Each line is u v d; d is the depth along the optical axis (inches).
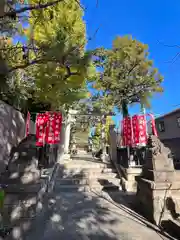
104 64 389.7
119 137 374.6
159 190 145.4
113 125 349.7
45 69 67.1
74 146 754.2
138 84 412.2
